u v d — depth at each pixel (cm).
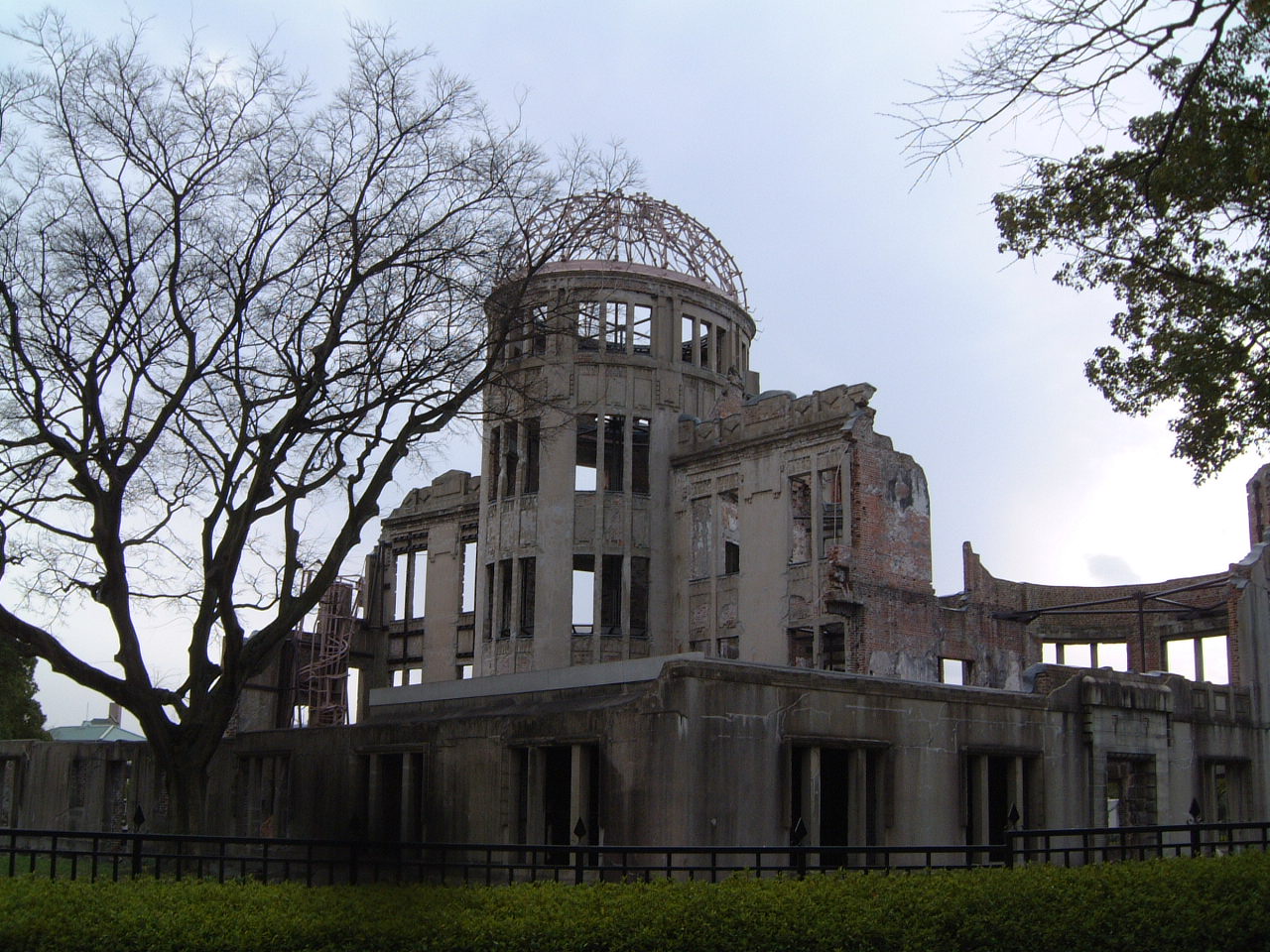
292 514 2508
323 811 3086
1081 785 2953
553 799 2753
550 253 2703
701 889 1224
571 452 4250
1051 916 1250
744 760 2353
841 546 3631
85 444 2352
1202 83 1747
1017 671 4134
